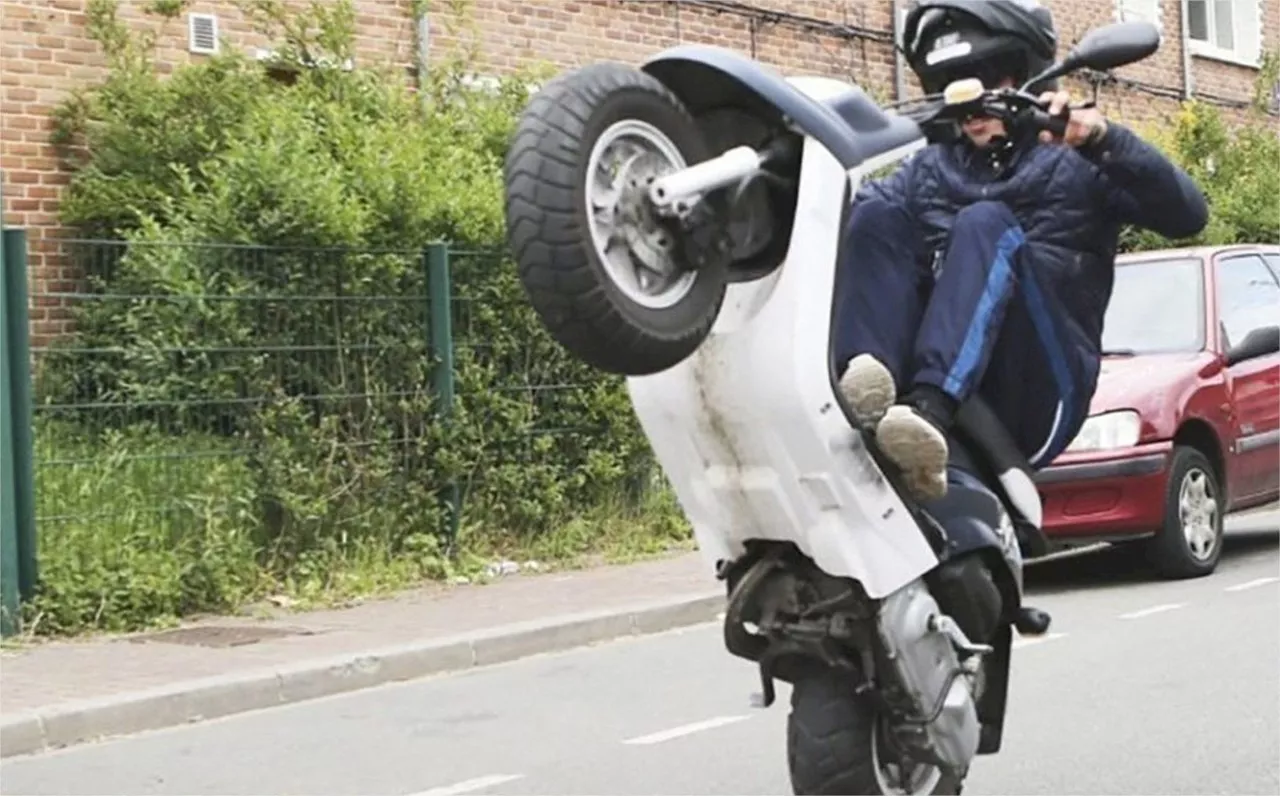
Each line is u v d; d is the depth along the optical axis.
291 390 11.24
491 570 11.95
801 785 4.32
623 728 7.55
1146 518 10.68
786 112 4.01
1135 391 10.83
